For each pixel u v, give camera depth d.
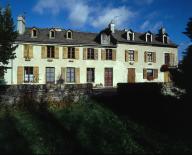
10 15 18.30
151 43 39.47
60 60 34.91
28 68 33.72
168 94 22.81
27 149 11.85
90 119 16.50
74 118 16.55
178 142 13.81
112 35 38.56
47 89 20.19
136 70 38.56
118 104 20.23
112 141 13.42
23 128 14.37
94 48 36.59
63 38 36.09
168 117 17.70
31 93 19.81
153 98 21.94
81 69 35.78
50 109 18.88
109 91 24.33
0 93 19.28
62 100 20.42
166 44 40.47
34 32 34.69
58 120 16.17
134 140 13.90
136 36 40.66
